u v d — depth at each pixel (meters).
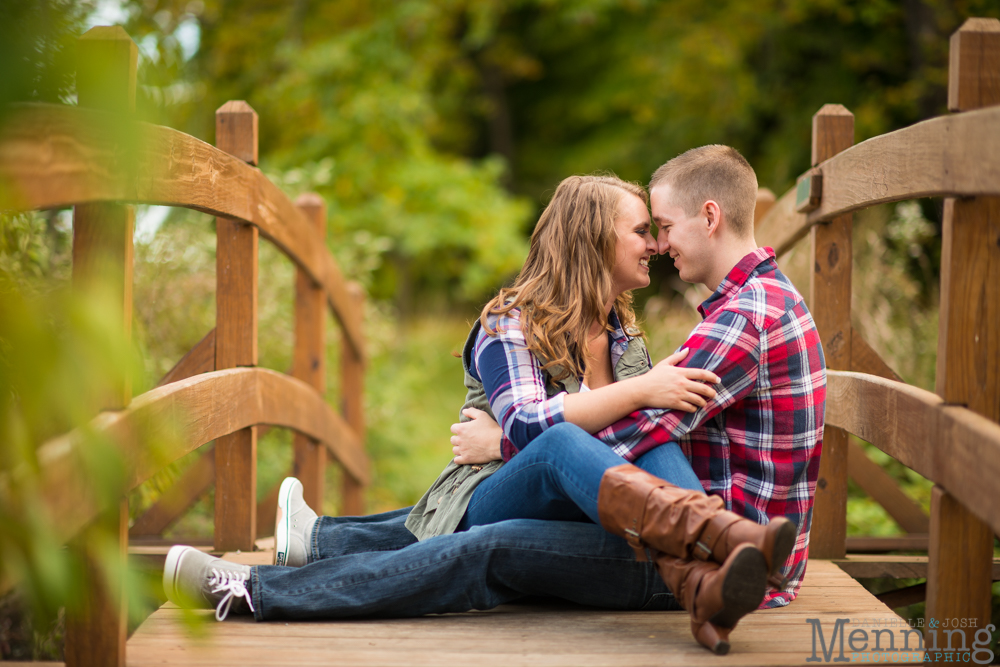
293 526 2.46
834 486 2.88
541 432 2.12
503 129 15.55
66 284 1.78
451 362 12.20
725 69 10.62
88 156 1.60
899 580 3.88
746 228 2.26
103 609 1.75
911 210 5.64
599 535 2.15
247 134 2.95
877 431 2.23
